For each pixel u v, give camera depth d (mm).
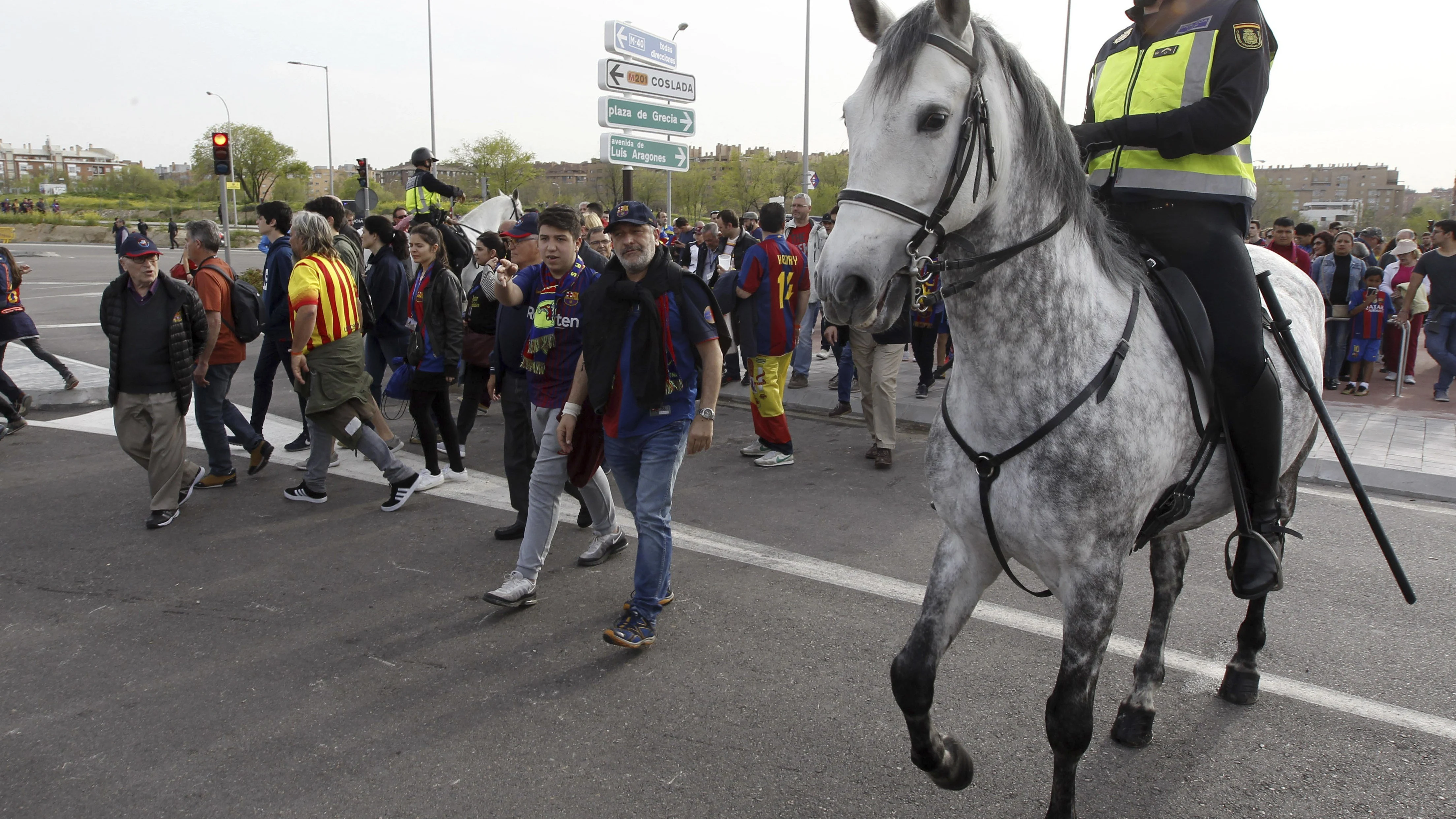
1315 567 4816
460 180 61938
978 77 2082
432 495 6180
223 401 6379
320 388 5633
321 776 3021
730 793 2920
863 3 2234
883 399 6828
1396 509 5816
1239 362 2500
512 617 4285
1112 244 2543
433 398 6340
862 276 1969
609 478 6797
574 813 2824
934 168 2012
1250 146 2666
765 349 6727
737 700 3508
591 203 9281
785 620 4219
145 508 5840
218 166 13289
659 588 3918
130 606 4383
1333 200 131250
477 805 2861
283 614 4305
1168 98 2516
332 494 6211
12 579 4699
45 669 3764
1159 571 3262
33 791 2941
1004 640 3963
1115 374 2320
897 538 5348
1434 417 8508
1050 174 2293
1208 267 2551
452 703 3498
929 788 2938
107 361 11289
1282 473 2928
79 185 91688
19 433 7820
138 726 3334
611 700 3516
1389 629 4074
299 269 5520
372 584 4676
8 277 8398
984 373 2346
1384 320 10016
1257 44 2398
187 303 5539
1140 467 2357
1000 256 2244
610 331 3875
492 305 6844
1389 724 3287
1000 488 2367
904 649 2520
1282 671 3703
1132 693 3244
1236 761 3076
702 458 7262
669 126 12352
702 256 12344
